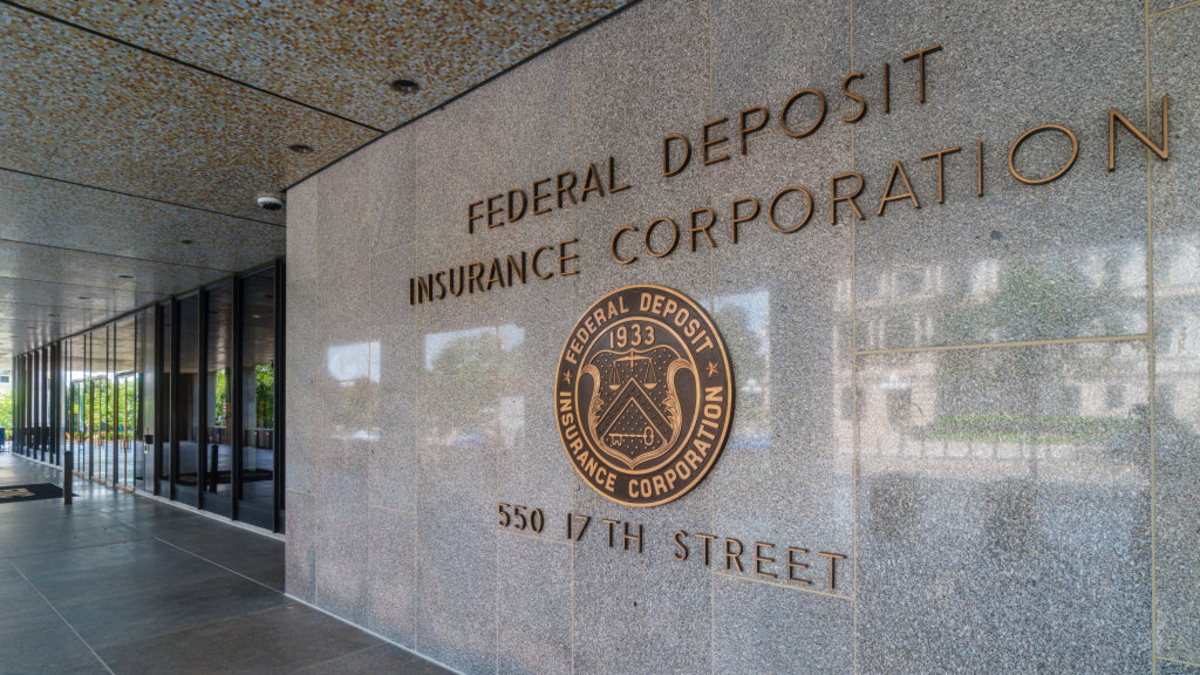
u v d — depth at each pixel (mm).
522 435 4145
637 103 3652
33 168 5809
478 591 4375
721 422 3184
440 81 4473
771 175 3119
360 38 3883
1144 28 2248
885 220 2768
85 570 7285
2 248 8656
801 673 2898
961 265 2574
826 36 2979
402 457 5016
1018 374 2434
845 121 2896
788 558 2959
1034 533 2375
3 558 7898
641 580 3492
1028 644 2373
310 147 5516
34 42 3828
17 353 26406
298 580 6148
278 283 9375
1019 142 2463
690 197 3402
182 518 10789
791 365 2998
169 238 8203
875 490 2738
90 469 16844
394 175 5238
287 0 3482
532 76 4215
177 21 3652
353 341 5578
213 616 5668
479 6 3613
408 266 5066
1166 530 2141
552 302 4023
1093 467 2273
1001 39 2527
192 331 12188
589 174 3840
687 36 3459
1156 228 2195
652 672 3422
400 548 4996
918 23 2727
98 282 11117
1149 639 2158
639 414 3514
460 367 4598
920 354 2650
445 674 4434
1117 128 2281
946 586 2551
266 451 9711
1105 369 2264
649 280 3545
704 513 3252
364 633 5219
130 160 5676
